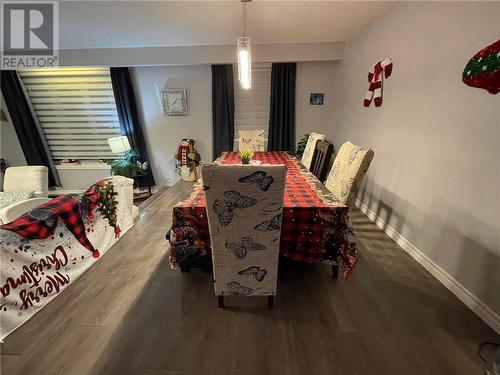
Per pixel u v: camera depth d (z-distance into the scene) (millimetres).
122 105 4215
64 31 3002
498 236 1460
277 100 4219
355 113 3420
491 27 1466
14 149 4379
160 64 3775
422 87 2072
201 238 1619
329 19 2822
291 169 2516
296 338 1455
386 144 2648
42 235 1406
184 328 1527
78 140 4555
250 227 1344
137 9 2465
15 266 1267
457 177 1738
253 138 3857
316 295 1781
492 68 1428
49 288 1453
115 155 4633
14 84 4051
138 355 1363
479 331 1476
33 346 1410
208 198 1247
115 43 3486
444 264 1871
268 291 1576
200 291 1834
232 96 4246
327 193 1788
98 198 1887
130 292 1830
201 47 3711
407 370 1271
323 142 2611
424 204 2084
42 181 2760
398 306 1672
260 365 1309
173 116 4465
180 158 4441
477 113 1565
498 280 1469
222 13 2596
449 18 1768
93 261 1815
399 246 2396
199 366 1308
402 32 2322
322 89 4270
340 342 1426
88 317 1607
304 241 1636
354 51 3396
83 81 4207
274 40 3564
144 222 3010
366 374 1256
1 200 2340
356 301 1723
